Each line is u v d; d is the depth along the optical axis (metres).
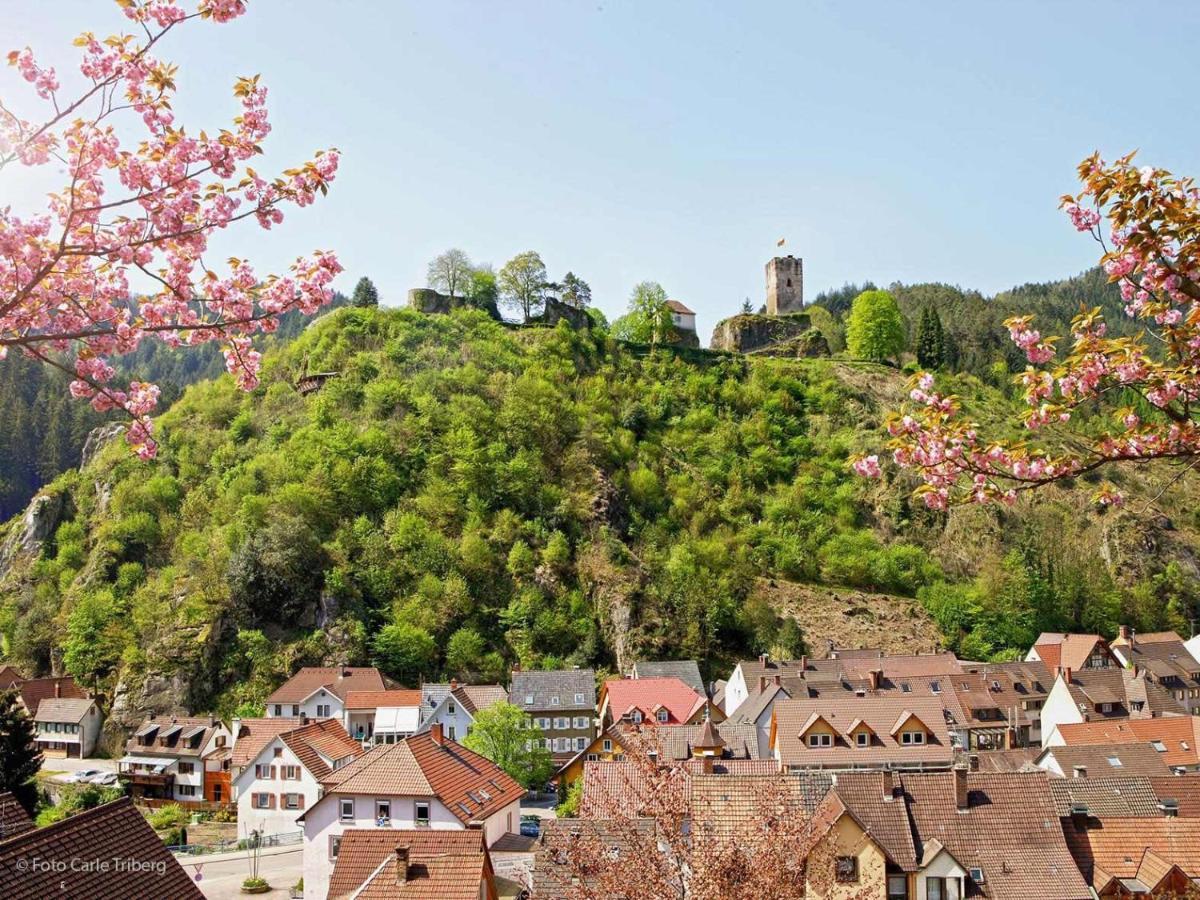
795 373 153.12
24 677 101.50
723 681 97.31
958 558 122.75
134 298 13.80
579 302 164.50
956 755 58.47
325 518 106.38
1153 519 125.38
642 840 17.66
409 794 45.22
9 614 106.94
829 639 105.38
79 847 22.62
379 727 80.50
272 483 109.81
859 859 33.69
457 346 136.88
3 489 145.88
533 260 158.12
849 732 60.09
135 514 109.38
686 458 133.75
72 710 89.94
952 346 178.12
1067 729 62.75
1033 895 32.97
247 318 13.50
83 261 13.12
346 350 132.25
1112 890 33.03
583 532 112.19
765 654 95.50
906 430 14.26
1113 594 116.19
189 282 13.78
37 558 112.88
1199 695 91.50
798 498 127.88
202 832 65.12
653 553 110.81
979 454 13.85
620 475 121.88
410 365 130.25
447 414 120.69
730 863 16.86
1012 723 82.00
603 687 93.62
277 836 60.09
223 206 12.62
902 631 108.44
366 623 97.06
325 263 14.00
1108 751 53.00
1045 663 95.75
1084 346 13.41
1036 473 13.65
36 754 61.28
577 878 19.38
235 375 14.54
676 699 79.38
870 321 166.00
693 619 103.06
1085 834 35.06
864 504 130.00
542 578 104.62
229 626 94.88
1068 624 113.81
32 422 154.25
